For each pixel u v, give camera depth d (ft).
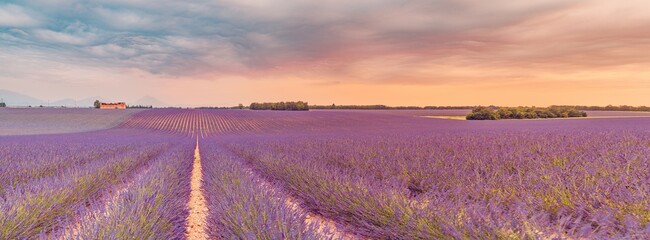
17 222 10.54
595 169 14.99
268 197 12.60
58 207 12.96
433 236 8.76
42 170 24.32
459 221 9.23
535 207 11.06
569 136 39.47
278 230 8.73
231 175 19.38
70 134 110.22
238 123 177.27
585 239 8.39
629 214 9.41
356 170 19.75
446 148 29.63
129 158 32.01
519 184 13.79
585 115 200.54
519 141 34.01
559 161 19.22
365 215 11.03
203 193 20.56
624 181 12.51
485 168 18.29
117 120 185.06
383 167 20.16
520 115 185.47
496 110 187.32
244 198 12.01
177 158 31.96
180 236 11.77
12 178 20.22
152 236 9.29
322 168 19.25
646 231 7.89
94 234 8.73
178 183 20.16
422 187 16.16
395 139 46.32
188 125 172.55
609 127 70.95
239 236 9.27
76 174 18.88
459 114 257.34
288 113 226.17
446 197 12.25
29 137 86.12
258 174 24.89
